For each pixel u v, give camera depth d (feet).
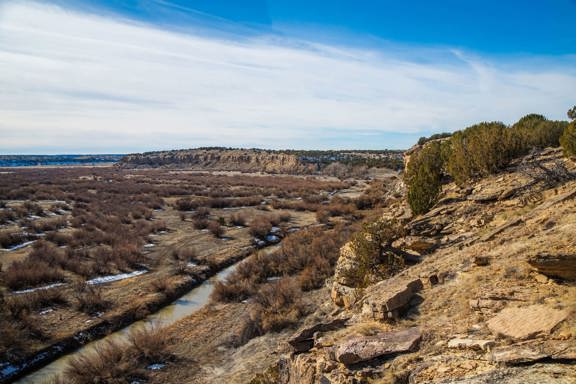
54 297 62.34
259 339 51.96
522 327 18.84
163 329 54.65
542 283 22.61
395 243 42.73
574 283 21.40
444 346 20.52
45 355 49.03
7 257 83.92
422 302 26.94
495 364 17.10
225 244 106.52
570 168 42.04
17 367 46.11
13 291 64.54
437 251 38.06
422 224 44.32
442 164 64.95
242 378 41.83
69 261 79.05
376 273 39.91
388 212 65.16
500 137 53.11
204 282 80.43
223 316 61.67
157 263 87.40
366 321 27.07
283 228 123.44
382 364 21.01
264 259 83.20
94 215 133.28
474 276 26.76
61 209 147.43
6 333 48.93
